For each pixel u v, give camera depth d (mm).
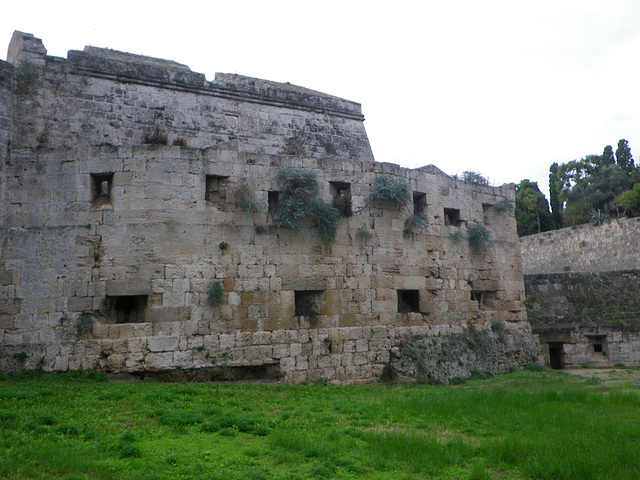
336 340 21375
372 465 9891
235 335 19734
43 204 19203
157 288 19031
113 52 25297
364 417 13641
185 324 19141
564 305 30781
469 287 26156
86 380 17578
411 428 12695
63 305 18656
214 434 11508
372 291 22594
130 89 23766
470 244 26594
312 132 28266
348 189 23000
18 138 20781
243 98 26562
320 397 16625
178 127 24438
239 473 9078
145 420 12344
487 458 10258
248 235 20547
